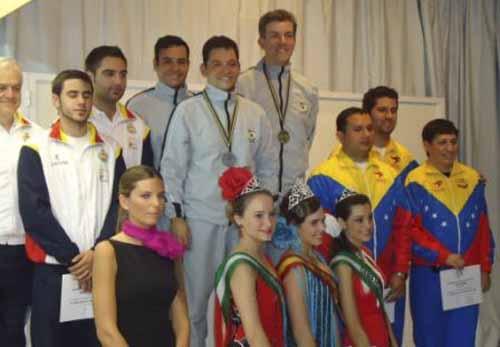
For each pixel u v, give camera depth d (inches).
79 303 112.3
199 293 129.0
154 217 98.3
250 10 183.0
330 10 196.2
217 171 129.3
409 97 200.5
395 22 207.2
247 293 100.3
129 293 94.9
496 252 217.3
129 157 129.3
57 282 111.9
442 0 213.0
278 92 144.6
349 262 118.6
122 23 169.8
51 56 161.5
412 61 210.5
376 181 139.9
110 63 127.5
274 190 135.8
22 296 121.0
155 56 145.6
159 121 140.9
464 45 216.7
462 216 145.4
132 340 94.5
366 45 203.8
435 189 145.5
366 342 114.7
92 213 115.3
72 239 113.0
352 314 116.3
